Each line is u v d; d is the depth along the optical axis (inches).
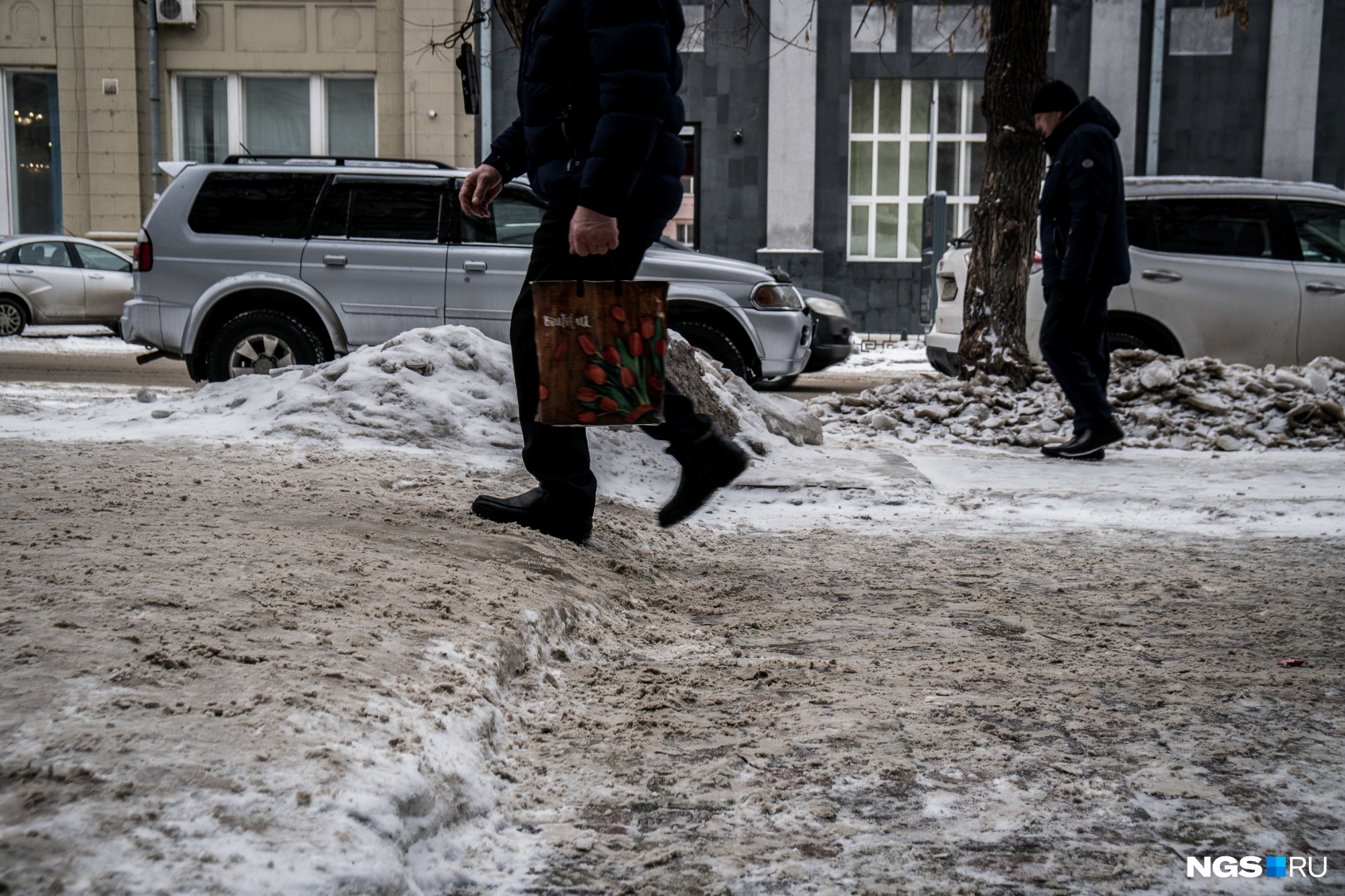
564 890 65.3
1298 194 382.9
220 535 125.1
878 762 85.3
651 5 125.6
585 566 140.9
